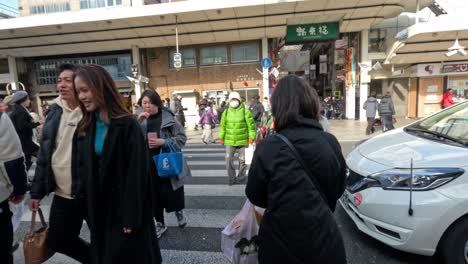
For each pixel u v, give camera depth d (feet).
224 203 15.37
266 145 5.15
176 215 12.51
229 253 7.06
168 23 50.11
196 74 62.64
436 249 8.39
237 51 61.31
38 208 7.94
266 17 49.01
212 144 37.47
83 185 6.94
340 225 11.85
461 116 11.51
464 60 52.85
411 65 56.95
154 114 11.49
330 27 52.39
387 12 47.83
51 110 8.04
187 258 10.01
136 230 6.43
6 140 7.39
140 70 61.93
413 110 57.77
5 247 7.60
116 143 6.30
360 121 55.21
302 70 72.08
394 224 8.59
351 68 58.13
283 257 4.86
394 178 8.80
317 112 5.49
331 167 4.98
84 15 47.73
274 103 5.40
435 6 51.55
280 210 4.84
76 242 7.99
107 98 6.38
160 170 10.82
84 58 64.80
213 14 47.29
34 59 65.26
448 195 8.03
